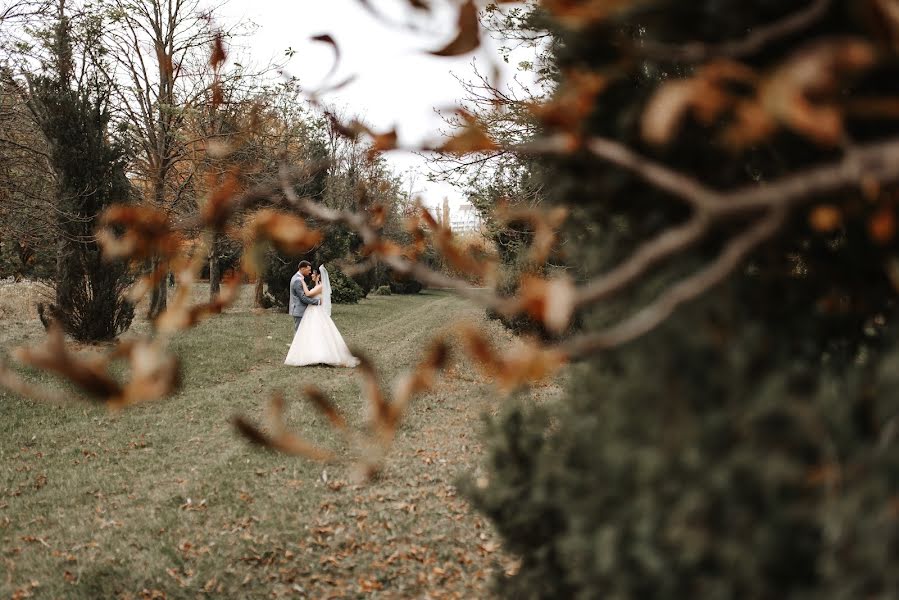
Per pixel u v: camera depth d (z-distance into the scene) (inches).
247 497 235.6
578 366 64.6
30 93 565.9
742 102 34.8
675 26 52.8
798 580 42.8
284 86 514.9
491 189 308.5
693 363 48.4
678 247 33.0
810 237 58.7
